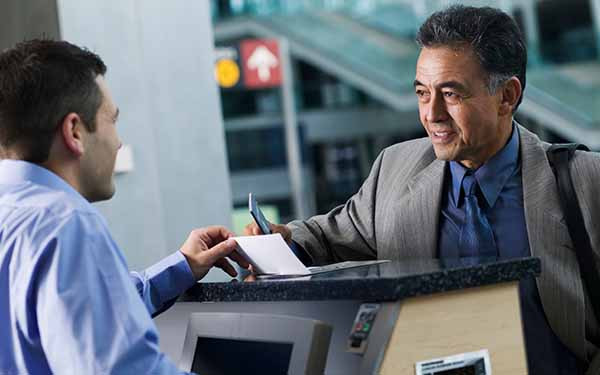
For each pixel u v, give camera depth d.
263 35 16.62
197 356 1.75
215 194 4.22
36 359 1.45
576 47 16.28
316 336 1.52
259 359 1.68
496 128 1.93
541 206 1.91
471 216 1.98
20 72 1.52
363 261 2.04
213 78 4.27
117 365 1.39
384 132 17.03
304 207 15.29
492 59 1.87
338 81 17.00
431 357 1.47
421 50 1.94
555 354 1.88
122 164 3.85
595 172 1.90
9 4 3.85
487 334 1.54
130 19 3.96
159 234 3.97
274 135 15.44
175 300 1.91
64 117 1.53
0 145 1.54
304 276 1.73
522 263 1.57
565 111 15.59
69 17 3.74
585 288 1.88
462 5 1.94
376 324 1.46
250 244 1.85
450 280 1.48
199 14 4.23
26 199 1.47
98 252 1.43
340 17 16.66
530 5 16.22
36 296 1.42
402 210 2.09
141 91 3.98
